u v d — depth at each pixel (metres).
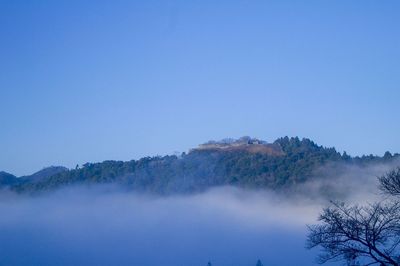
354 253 20.28
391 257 20.05
